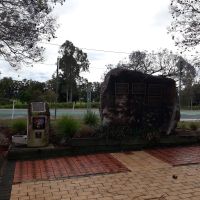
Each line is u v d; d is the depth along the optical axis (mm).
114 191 5992
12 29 10211
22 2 10148
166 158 8484
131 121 10320
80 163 8156
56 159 8727
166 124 10461
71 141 9273
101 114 10336
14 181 6707
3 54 10750
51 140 9742
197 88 43438
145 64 26141
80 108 33781
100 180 6672
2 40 10336
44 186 6379
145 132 10055
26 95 34531
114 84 10266
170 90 10680
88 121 11266
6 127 11172
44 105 9414
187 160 8195
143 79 10492
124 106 10289
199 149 9633
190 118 22656
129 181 6559
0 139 10000
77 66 42969
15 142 9305
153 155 8906
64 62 42438
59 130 10016
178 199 5508
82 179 6773
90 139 9438
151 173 7094
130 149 9734
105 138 9578
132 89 10398
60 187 6297
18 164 8211
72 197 5754
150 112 10500
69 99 46000
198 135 10516
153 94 10562
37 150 8852
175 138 10188
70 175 7066
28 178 6910
